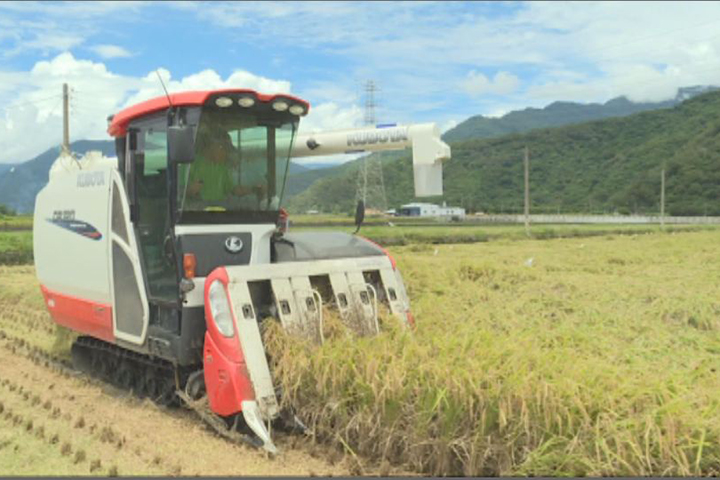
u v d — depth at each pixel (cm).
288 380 604
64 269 893
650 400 516
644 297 1307
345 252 725
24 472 530
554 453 492
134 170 746
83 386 840
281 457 577
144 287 732
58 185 929
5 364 951
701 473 483
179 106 680
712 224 6994
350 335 635
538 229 4762
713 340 905
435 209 9312
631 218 7994
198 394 679
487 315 873
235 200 704
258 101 701
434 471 537
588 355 629
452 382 530
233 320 619
